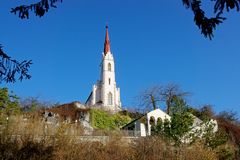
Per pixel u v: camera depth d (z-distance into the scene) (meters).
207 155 25.70
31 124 24.28
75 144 24.28
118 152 25.11
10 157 20.91
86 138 27.16
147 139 26.62
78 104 50.03
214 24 6.11
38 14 6.91
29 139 22.83
